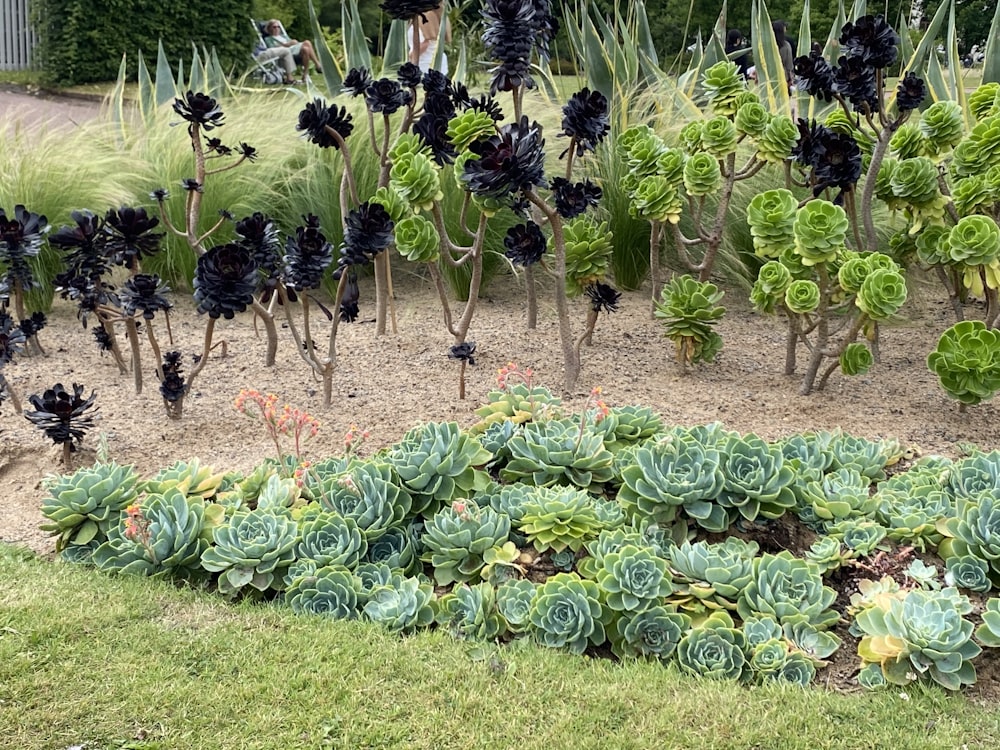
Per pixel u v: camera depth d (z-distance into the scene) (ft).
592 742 7.33
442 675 8.09
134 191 18.62
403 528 10.16
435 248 12.29
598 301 13.48
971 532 9.27
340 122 14.76
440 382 13.44
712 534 10.07
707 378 13.69
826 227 11.62
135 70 57.21
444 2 23.62
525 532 9.71
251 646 8.42
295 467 10.85
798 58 14.47
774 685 7.99
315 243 11.62
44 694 7.79
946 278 15.31
